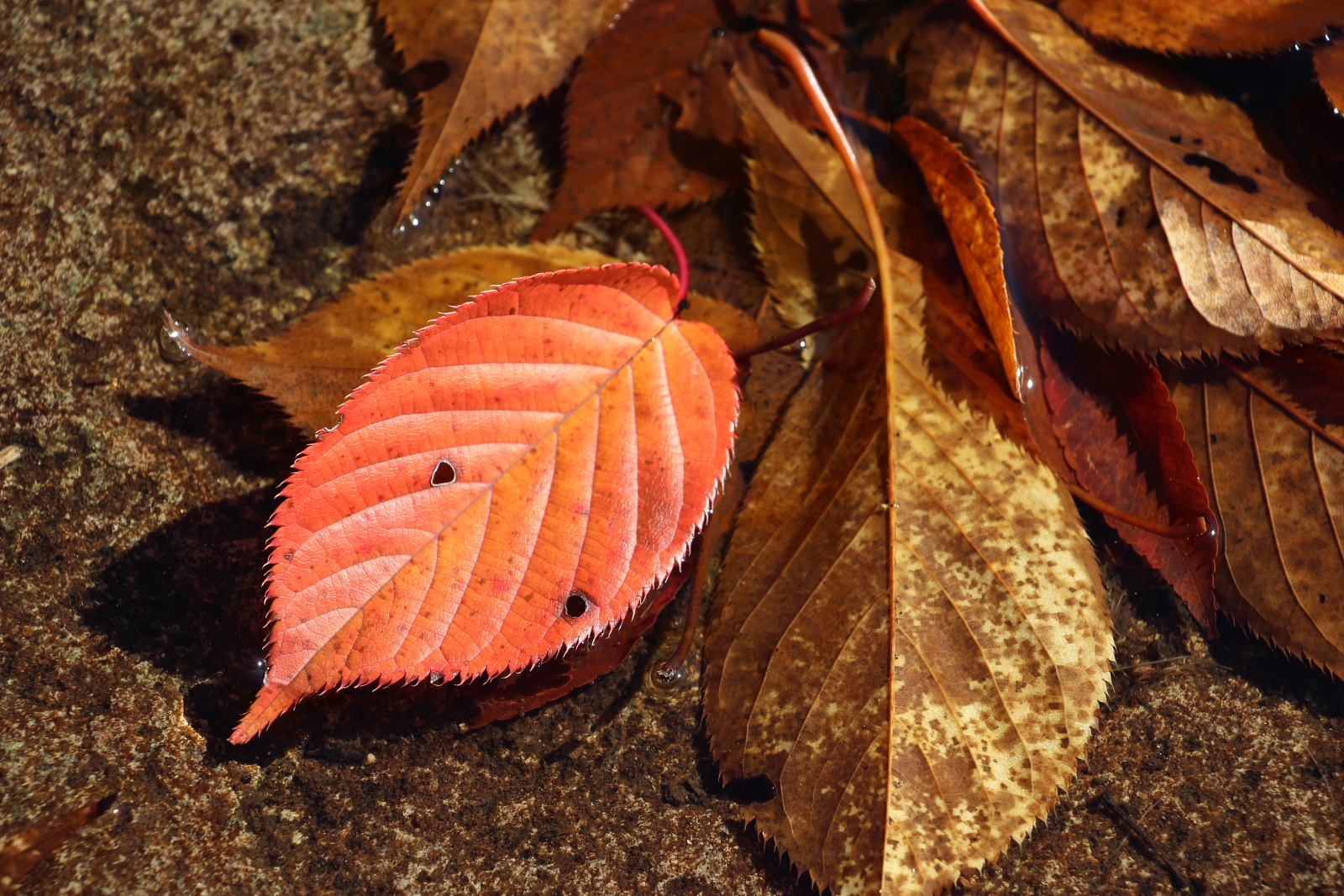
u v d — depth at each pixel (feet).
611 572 2.06
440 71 2.19
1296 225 2.13
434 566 2.05
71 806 2.14
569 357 2.07
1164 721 2.17
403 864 2.14
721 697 2.12
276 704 2.03
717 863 2.14
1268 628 2.15
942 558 2.12
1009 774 2.10
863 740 2.11
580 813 2.15
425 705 2.15
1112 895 2.15
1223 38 2.17
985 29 2.19
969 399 2.14
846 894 2.10
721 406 2.09
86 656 2.16
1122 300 2.14
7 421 2.19
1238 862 2.15
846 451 2.14
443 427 2.05
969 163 2.16
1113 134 2.16
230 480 2.19
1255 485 2.15
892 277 2.17
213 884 2.13
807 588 2.13
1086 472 2.14
